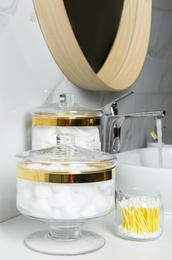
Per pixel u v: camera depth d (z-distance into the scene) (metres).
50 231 0.76
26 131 0.91
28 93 0.91
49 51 0.98
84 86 1.13
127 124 1.48
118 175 0.97
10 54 0.84
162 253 0.70
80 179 0.68
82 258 0.67
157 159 1.31
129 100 1.50
